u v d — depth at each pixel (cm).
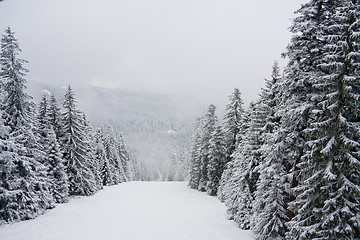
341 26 688
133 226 1496
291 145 996
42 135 2177
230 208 1720
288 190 995
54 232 1288
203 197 2816
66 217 1631
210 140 3052
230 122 2870
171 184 4462
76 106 2750
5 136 1392
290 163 1038
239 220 1473
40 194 1689
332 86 731
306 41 880
